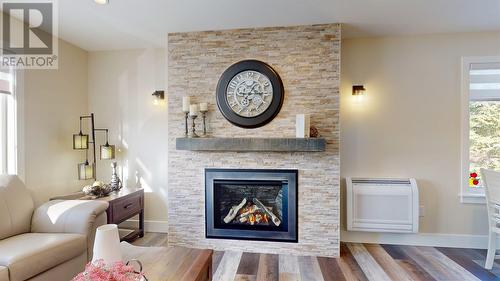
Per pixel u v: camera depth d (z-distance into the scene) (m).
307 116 2.83
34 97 3.00
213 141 2.97
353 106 3.32
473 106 3.21
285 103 2.97
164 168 3.69
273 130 3.00
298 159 2.95
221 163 3.08
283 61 2.98
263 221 3.11
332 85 2.90
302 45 2.95
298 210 2.95
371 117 3.30
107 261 1.37
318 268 2.63
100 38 3.34
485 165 3.19
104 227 1.47
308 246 2.94
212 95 3.11
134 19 2.83
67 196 3.04
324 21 2.86
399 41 3.26
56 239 2.01
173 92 3.17
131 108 3.75
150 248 1.95
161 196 3.70
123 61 3.76
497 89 3.13
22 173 2.86
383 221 3.12
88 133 3.77
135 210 3.38
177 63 3.16
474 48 3.14
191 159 3.13
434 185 3.21
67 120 3.45
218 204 3.13
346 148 3.33
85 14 2.72
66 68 3.44
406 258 2.85
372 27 3.01
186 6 2.55
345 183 3.28
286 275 2.49
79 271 2.12
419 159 3.24
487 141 3.19
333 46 2.90
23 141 2.87
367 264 2.71
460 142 3.17
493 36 3.12
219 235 3.09
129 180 3.76
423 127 3.23
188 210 3.14
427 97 3.22
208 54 3.11
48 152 3.18
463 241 3.15
